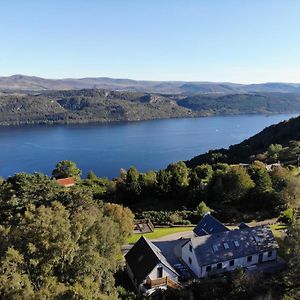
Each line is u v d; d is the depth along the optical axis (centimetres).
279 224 7006
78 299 2519
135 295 4347
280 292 4350
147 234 6812
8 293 2414
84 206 5278
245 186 8469
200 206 7781
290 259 4541
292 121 19775
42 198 6262
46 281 2580
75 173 12719
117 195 10069
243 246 5378
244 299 4244
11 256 2555
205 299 4344
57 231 2808
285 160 13112
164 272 4794
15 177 7200
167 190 9669
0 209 6088
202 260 5072
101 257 3059
